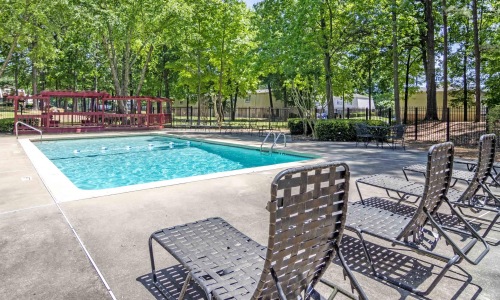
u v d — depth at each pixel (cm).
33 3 1733
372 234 284
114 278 265
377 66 2348
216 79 2397
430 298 242
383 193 516
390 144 1273
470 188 376
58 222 383
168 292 245
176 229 289
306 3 1502
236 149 1277
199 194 507
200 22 2155
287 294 188
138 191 521
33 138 1455
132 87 3042
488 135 385
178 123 2609
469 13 1606
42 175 629
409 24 1723
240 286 202
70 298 237
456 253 262
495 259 304
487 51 1714
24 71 2959
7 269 276
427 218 296
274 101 3975
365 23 1619
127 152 1288
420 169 549
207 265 226
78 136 1580
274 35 1725
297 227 172
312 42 1582
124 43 2136
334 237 199
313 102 1603
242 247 255
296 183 167
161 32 2083
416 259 303
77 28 2017
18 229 361
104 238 341
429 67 1909
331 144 1271
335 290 226
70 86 2997
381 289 254
